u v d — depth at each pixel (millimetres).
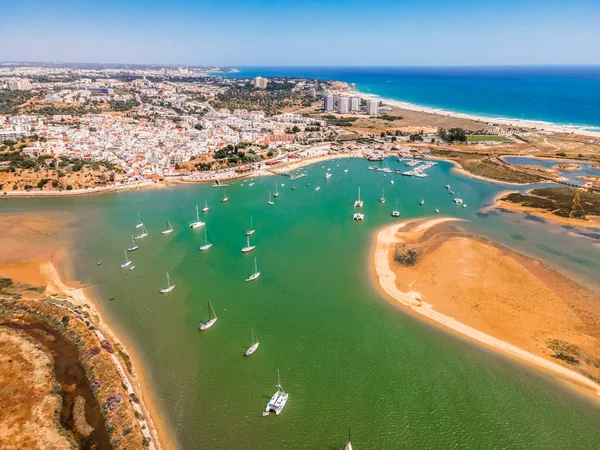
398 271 140875
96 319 114125
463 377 93312
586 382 91812
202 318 115375
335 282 134125
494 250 154500
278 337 107125
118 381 89375
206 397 87875
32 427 77875
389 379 92750
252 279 135625
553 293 125375
